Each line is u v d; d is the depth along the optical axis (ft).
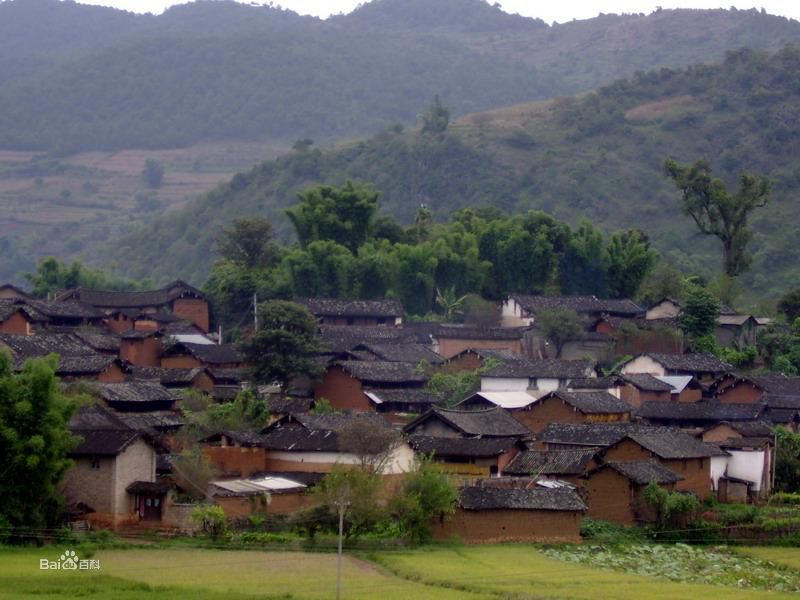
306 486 391.45
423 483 367.66
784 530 399.24
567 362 587.27
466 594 280.51
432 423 460.14
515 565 329.11
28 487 334.03
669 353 635.66
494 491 379.76
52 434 335.88
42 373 340.18
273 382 543.39
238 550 333.21
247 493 375.04
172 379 529.86
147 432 378.53
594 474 416.26
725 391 575.79
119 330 628.69
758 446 468.34
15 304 586.86
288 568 306.35
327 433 428.56
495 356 597.93
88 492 361.71
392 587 285.43
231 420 456.86
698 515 407.03
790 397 567.18
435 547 358.84
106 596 256.32
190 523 357.61
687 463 447.01
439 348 636.89
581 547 372.99
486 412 474.08
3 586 261.65
